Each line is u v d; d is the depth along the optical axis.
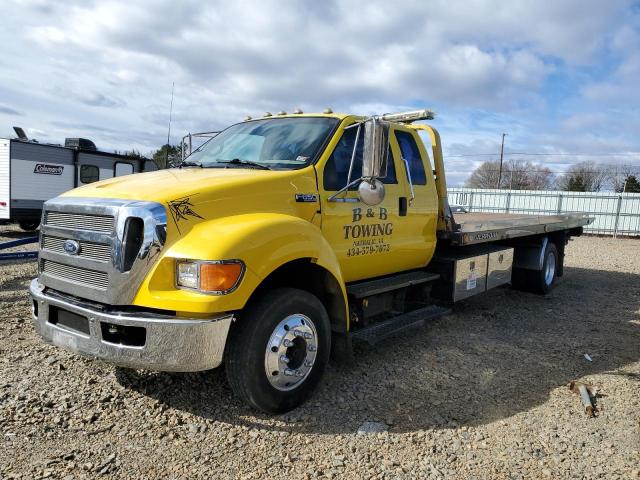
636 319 7.04
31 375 4.24
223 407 3.83
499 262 7.02
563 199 26.67
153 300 3.24
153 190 3.53
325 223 4.33
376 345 5.42
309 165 4.30
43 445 3.23
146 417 3.64
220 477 2.99
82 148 16.88
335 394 4.14
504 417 3.87
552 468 3.19
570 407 4.07
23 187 15.34
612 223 25.22
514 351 5.45
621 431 3.68
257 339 3.48
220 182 3.72
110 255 3.35
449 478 3.06
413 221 5.36
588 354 5.42
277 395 3.64
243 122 5.51
